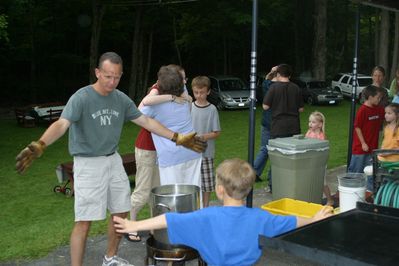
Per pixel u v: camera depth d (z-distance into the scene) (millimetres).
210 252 2707
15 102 27406
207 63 33750
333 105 23562
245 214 2725
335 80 27547
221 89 22266
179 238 2756
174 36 28969
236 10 26484
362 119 5945
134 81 25594
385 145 5375
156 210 3215
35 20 25125
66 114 3574
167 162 4355
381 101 6289
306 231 2438
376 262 2055
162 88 4336
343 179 4340
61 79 28609
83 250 3887
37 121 17750
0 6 22219
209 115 5316
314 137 5816
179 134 4066
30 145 3283
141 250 4695
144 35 28250
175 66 4434
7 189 8531
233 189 2717
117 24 26328
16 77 28031
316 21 28391
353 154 6133
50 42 27328
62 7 25484
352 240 2305
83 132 3723
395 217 2664
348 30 38750
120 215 4023
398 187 3686
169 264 3062
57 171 8039
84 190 3773
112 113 3814
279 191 5059
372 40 38688
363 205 2791
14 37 24969
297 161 4859
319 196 5109
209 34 29328
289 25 33875
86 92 3693
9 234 5516
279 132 6590
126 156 8289
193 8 26781
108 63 3604
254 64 4656
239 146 12266
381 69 6812
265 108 6676
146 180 4797
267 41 34250
